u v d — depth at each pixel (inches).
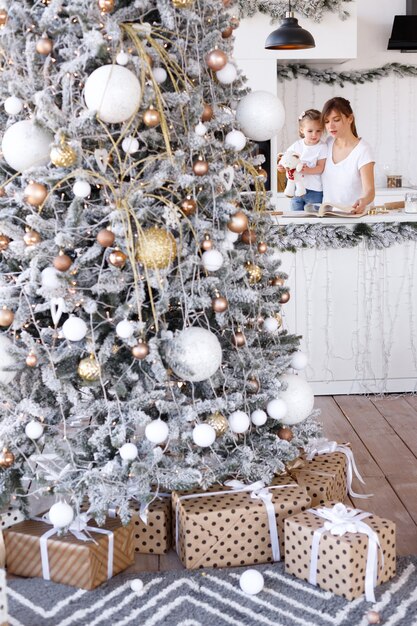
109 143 78.2
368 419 140.8
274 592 78.6
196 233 80.2
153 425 77.4
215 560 84.0
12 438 82.0
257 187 92.1
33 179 75.2
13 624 73.2
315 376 156.6
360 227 149.9
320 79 248.5
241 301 83.3
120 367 81.7
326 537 77.9
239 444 91.0
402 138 258.2
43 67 75.9
